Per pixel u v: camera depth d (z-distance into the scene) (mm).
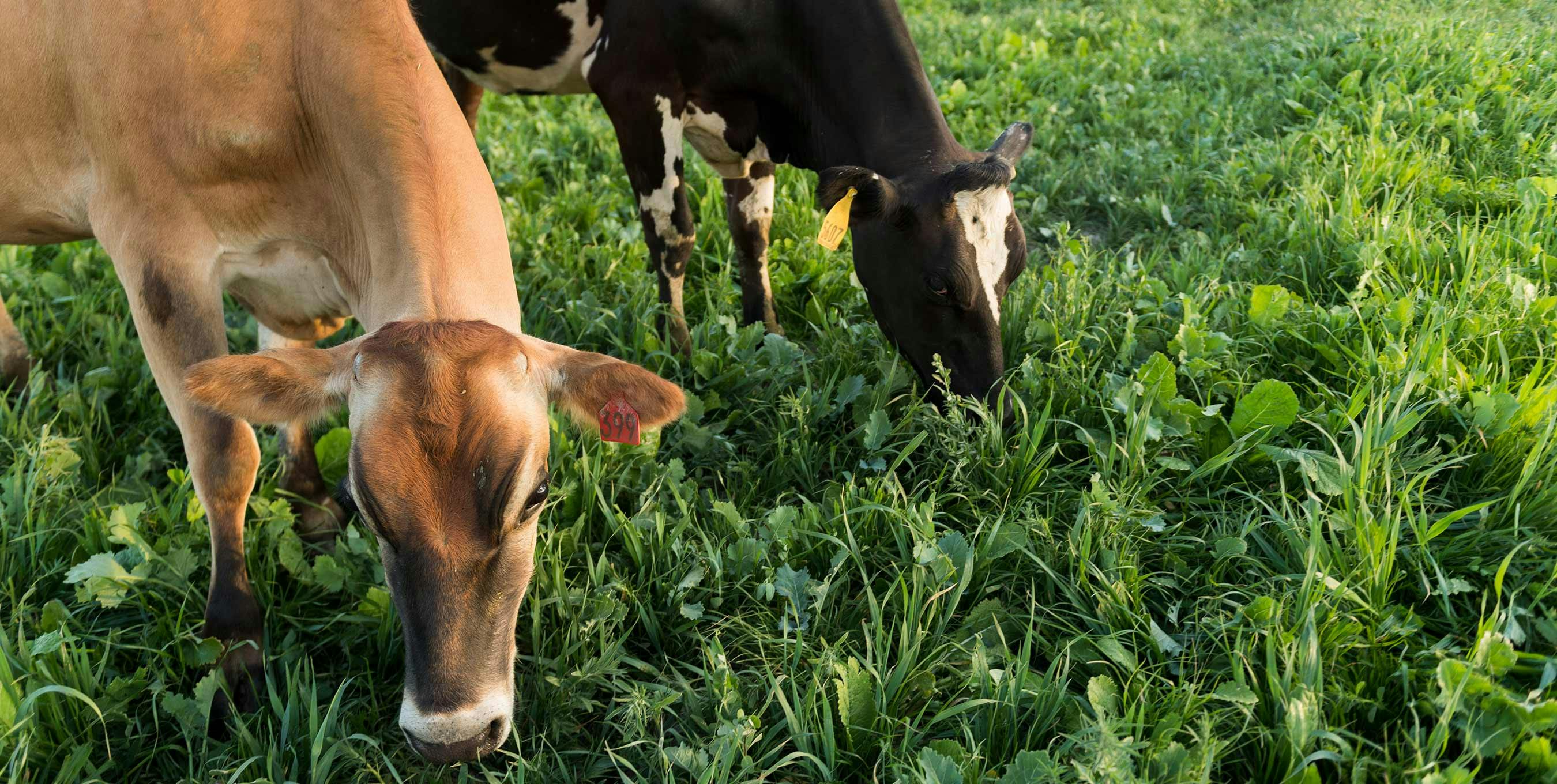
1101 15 8773
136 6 2736
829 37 3766
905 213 3400
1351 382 3342
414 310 2508
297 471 3375
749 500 3309
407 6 2881
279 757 2441
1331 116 5770
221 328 2957
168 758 2576
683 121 4121
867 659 2486
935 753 2221
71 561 3049
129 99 2766
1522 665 2318
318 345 4371
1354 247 4094
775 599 2922
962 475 3174
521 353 2252
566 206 5270
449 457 2064
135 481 3475
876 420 3395
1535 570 2578
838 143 3891
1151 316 3904
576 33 4207
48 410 3797
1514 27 6938
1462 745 2189
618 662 2707
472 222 2691
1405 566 2684
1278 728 2205
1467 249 3879
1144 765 2160
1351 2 8375
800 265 4773
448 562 2068
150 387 3953
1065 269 4207
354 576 3018
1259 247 4547
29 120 2963
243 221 2914
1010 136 3707
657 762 2410
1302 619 2449
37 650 2447
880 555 3023
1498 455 2955
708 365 3859
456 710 2070
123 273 2924
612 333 4188
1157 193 5270
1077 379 3564
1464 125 5203
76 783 2371
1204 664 2561
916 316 3529
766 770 2432
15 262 4762
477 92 5152
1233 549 2758
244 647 2781
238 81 2758
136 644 2812
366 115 2658
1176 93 6488
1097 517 2859
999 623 2752
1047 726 2357
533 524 2271
